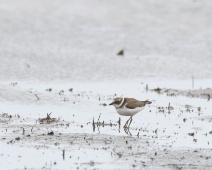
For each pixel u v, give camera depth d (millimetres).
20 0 45406
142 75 29562
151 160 15680
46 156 15797
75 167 14945
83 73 29203
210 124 20609
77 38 37781
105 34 39188
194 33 40656
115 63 31781
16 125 19391
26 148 16484
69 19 42094
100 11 44531
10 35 37156
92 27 40688
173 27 41750
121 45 36656
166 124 20438
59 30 39438
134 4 46688
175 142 17797
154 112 22297
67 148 16609
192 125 20344
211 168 15102
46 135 18031
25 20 40812
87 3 46125
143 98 24906
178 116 21734
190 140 18141
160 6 46656
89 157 15812
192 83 28281
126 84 27516
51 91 25094
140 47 36406
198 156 16203
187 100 24766
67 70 29578
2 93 24297
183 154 16375
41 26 39906
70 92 25219
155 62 32594
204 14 45094
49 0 46250
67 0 46594
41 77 27875
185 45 37469
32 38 36875
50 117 20891
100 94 25250
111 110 22469
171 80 28844
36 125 19484
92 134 18438
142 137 18312
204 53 35562
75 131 18797
